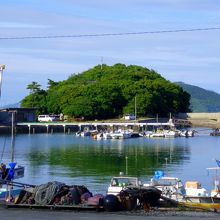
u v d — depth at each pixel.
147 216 31.36
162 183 52.69
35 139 191.75
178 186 51.84
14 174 52.38
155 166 99.50
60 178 80.75
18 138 197.62
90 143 169.75
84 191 35.62
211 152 133.25
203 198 46.91
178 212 33.44
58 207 33.81
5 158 115.44
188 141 177.50
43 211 33.19
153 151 137.25
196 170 91.50
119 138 192.50
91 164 103.81
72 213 32.34
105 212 32.88
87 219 30.16
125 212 32.91
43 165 101.12
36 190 35.31
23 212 32.69
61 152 134.75
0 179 45.84
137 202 34.41
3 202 36.22
